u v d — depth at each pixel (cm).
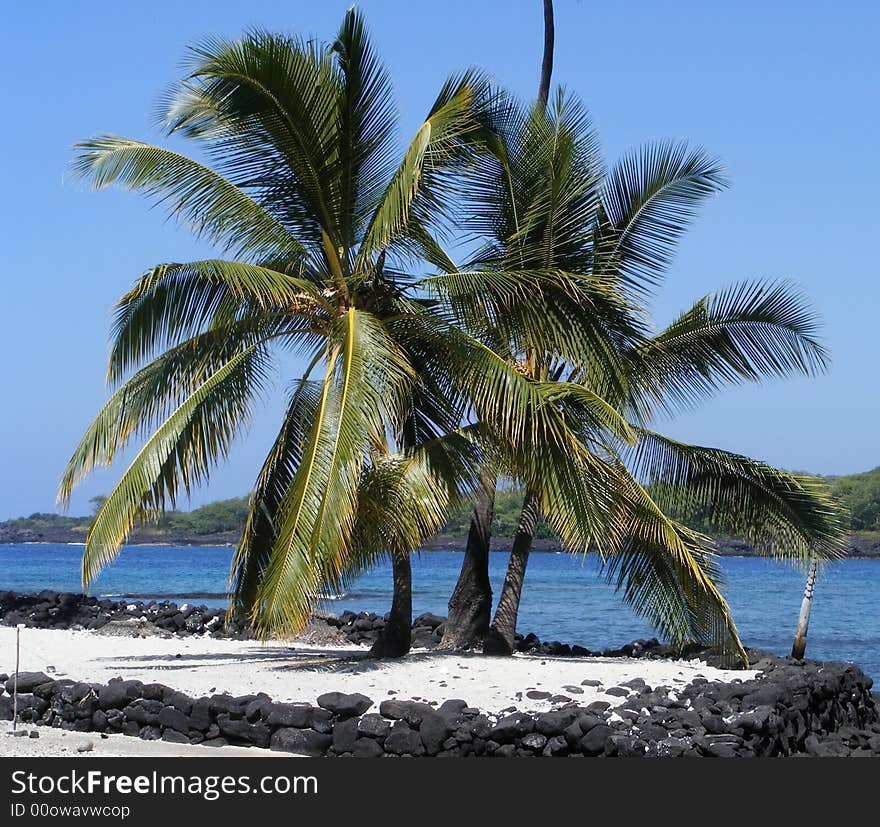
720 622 1572
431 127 1405
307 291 1470
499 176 1655
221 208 1466
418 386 1620
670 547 1515
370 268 1497
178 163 1446
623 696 1210
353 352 1342
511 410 1401
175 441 1418
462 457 1496
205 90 1449
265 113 1446
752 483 1669
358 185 1552
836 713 1422
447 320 1498
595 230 1700
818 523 1658
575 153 1625
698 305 1694
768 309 1673
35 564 8706
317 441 1314
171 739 1147
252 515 1534
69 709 1210
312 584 1245
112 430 1473
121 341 1431
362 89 1516
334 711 1105
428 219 1589
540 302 1459
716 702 1188
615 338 1522
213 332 1502
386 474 1441
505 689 1240
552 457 1440
